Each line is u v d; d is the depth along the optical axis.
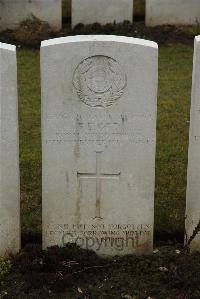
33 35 5.22
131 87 2.58
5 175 2.67
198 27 5.46
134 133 2.64
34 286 2.57
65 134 2.64
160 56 5.04
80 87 2.59
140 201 2.72
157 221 2.98
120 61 2.56
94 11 5.43
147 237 2.77
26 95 4.33
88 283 2.60
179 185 3.31
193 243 2.79
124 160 2.67
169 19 5.51
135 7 5.88
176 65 4.87
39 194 3.23
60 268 2.63
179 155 3.60
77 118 2.62
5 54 2.54
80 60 2.56
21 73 4.67
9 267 2.67
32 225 2.97
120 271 2.67
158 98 4.33
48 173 2.69
